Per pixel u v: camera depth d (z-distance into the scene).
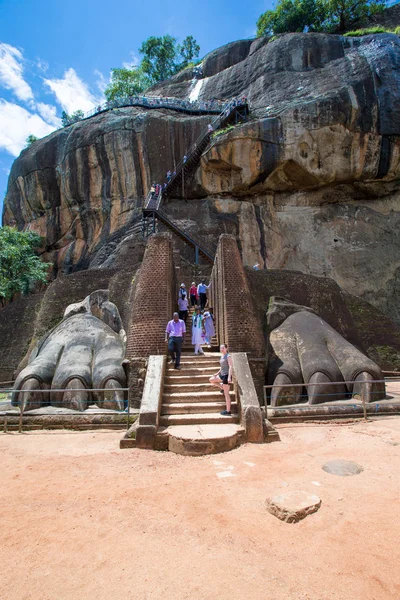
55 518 4.16
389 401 10.02
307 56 29.58
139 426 6.98
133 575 3.14
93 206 28.36
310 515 4.07
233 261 11.30
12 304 17.62
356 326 15.67
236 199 26.89
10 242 24.92
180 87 37.72
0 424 8.91
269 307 13.80
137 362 9.88
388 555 3.33
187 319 14.00
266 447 6.67
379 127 24.16
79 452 6.74
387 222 26.89
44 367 10.85
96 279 15.57
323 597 2.83
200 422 7.51
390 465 5.59
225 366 7.96
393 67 24.97
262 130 24.19
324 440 7.12
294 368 10.99
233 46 37.44
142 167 27.73
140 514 4.23
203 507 4.35
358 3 35.06
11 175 31.91
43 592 2.95
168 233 11.51
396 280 25.69
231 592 2.90
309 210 27.22
